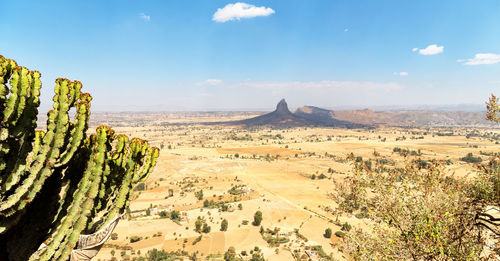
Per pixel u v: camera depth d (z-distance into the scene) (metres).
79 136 6.24
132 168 7.38
